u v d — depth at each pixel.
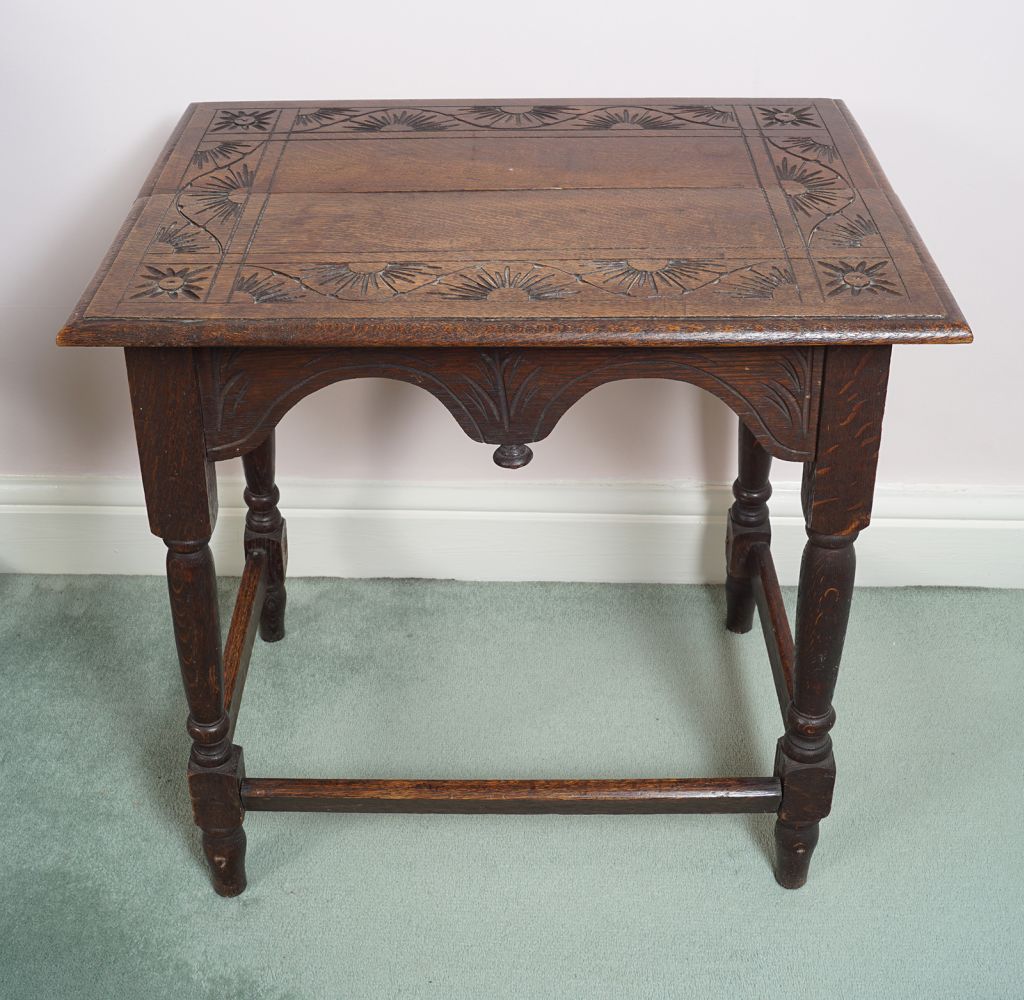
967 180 1.69
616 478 1.89
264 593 1.72
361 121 1.51
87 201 1.72
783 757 1.43
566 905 1.50
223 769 1.41
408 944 1.46
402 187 1.35
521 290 1.17
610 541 1.94
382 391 1.82
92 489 1.92
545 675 1.81
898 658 1.84
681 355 1.18
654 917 1.49
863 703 1.77
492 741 1.71
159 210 1.31
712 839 1.58
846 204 1.31
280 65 1.64
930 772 1.67
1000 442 1.86
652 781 1.44
